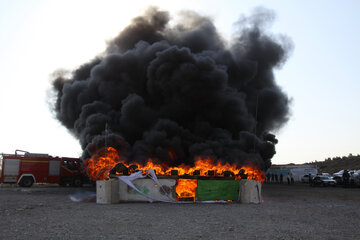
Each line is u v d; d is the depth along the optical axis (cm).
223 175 1731
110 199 1523
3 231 769
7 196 1905
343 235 752
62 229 800
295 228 841
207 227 848
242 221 964
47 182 3181
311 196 2156
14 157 3095
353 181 3494
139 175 1614
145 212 1177
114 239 683
